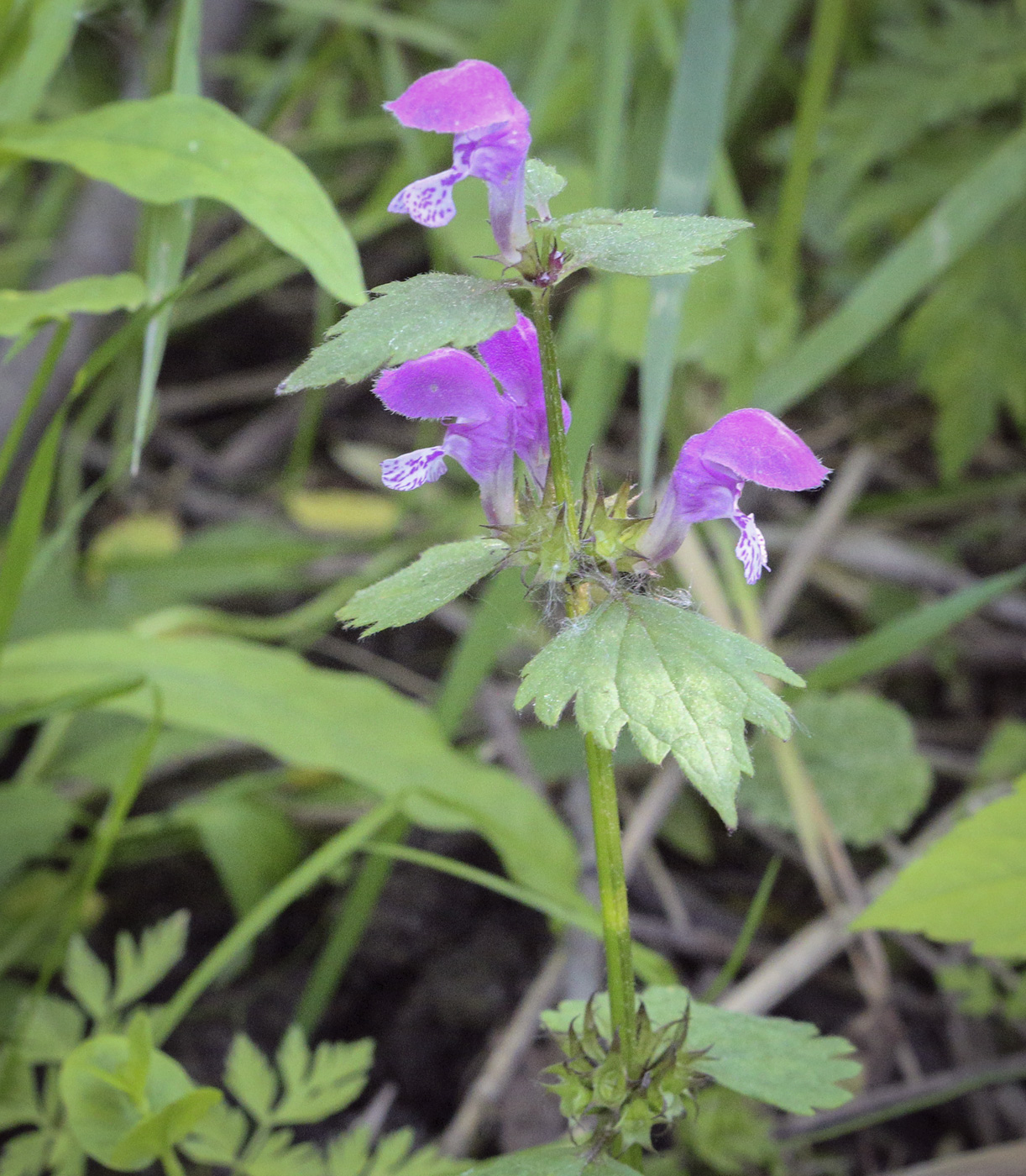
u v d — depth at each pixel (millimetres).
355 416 1148
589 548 478
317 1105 552
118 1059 521
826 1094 499
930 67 916
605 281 712
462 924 741
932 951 711
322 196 541
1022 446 1046
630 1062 484
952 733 858
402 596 475
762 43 850
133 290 555
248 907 716
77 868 654
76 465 987
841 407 1084
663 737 448
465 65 454
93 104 1106
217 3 1134
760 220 1025
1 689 659
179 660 683
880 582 944
